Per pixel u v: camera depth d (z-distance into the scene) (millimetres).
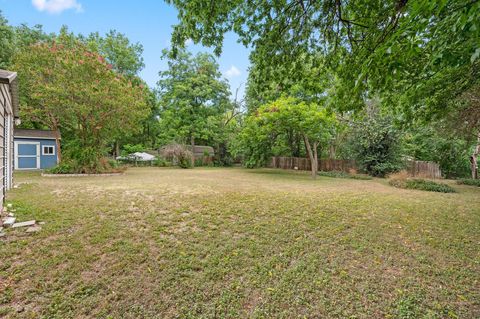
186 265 2609
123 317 1865
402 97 3760
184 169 17359
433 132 10773
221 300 2100
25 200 5086
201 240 3250
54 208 4445
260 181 9938
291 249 3072
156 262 2650
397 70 2715
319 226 3916
